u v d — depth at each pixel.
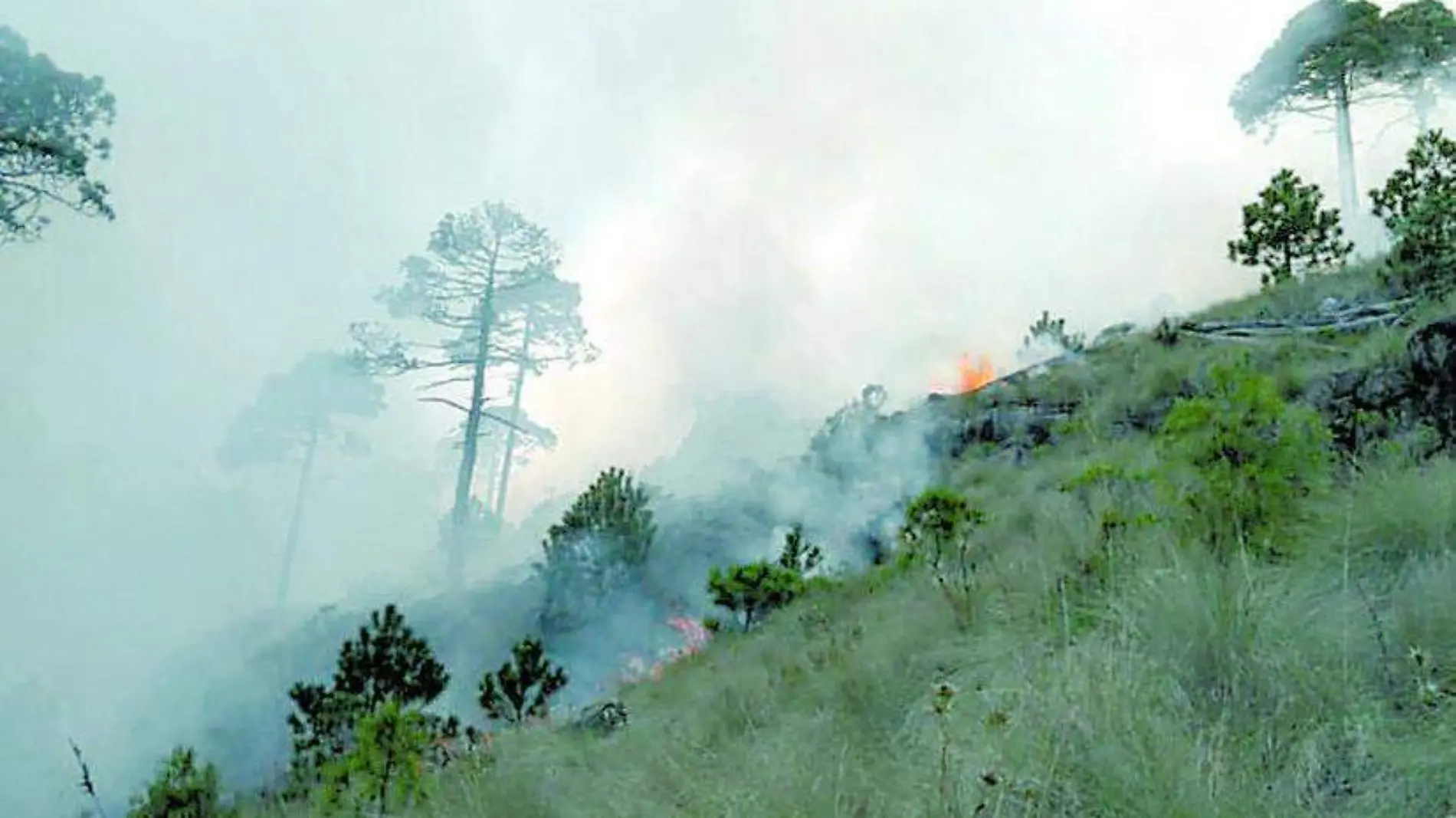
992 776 2.55
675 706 6.91
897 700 4.16
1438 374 6.67
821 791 3.08
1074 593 4.53
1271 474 4.47
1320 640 3.08
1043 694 3.11
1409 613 3.07
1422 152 13.77
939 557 6.75
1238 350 12.02
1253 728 2.72
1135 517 5.22
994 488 11.91
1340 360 9.69
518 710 10.03
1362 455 6.04
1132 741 2.59
